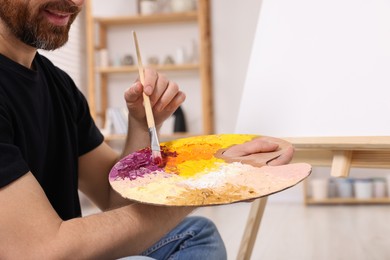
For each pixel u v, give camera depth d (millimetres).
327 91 1110
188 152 700
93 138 1038
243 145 687
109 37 3389
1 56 763
